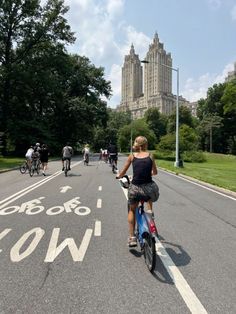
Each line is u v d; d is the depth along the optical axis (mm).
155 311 4410
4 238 7648
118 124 156500
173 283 5289
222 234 8297
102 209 11188
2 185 17844
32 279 5387
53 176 23094
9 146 60156
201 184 19641
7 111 53500
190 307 4527
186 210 11414
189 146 63250
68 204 12078
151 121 141875
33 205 11852
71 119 65938
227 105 78188
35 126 54781
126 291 4988
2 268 5836
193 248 7133
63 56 56125
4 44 53094
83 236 7859
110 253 6664
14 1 51156
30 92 55250
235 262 6289
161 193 15555
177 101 35125
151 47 172875
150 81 175000
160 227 8945
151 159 6551
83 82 70312
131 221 6652
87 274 5602
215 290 5059
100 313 4352
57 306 4527
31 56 54719
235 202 13234
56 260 6250
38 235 7914
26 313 4352
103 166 34188
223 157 73625
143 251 6336
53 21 53844
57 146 60281
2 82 51375
